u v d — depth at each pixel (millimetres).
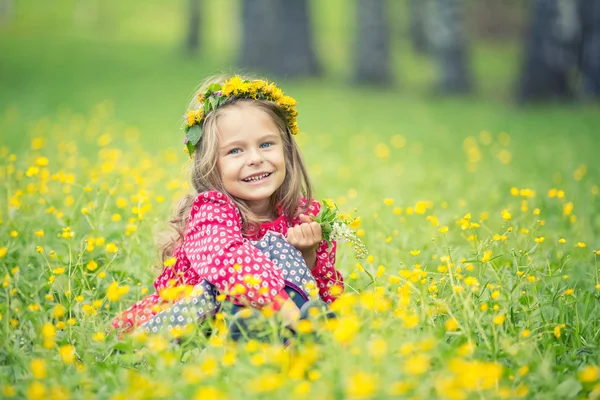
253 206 4328
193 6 33594
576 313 4047
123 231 5688
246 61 27047
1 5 41250
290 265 3969
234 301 3826
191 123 4316
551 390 3246
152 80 24734
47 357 3660
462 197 8461
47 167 9156
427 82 29672
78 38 35719
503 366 3365
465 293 4016
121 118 16531
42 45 32594
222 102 4242
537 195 8312
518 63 35688
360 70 26672
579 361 3688
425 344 3080
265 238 4059
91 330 3871
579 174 8797
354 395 2666
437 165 11461
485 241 4695
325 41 37406
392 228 6332
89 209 5637
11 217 5797
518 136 15438
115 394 3145
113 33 38656
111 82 23922
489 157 12484
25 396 3250
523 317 4148
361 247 4176
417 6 37531
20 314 4012
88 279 4789
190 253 4059
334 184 9227
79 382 3289
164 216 6094
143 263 5148
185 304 3846
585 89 23391
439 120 18422
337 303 3387
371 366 3012
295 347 3500
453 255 5012
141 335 3354
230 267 3846
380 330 3438
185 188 4852
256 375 3129
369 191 8609
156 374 3352
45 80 23719
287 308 3693
